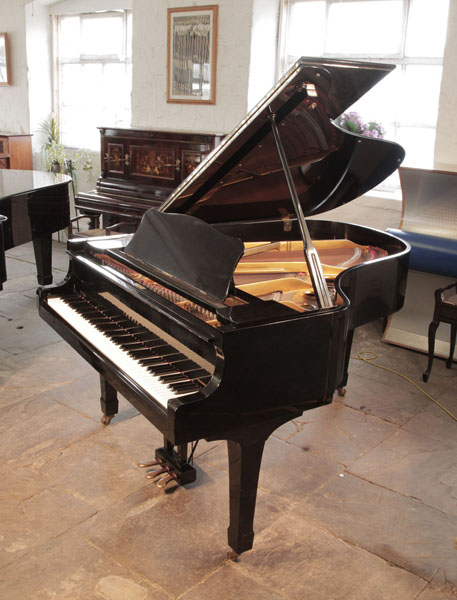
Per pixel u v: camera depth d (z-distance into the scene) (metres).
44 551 2.25
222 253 2.26
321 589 2.13
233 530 2.22
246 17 5.04
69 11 6.75
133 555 2.25
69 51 6.98
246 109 5.26
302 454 3.01
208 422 1.92
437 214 4.27
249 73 5.16
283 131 2.69
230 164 2.78
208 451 2.98
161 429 1.95
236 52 5.18
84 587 2.08
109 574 2.15
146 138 5.10
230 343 1.89
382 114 5.09
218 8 5.18
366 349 4.41
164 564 2.21
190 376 2.14
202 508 2.54
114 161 5.38
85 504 2.53
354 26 5.03
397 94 4.98
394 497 2.69
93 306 2.86
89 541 2.31
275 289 2.69
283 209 3.40
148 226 2.69
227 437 2.01
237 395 1.95
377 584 2.17
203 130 5.57
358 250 3.46
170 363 2.25
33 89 7.06
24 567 2.16
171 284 2.31
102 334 2.54
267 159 2.86
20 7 6.77
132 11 5.88
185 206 3.07
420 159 5.01
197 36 5.35
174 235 2.52
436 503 2.66
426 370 3.89
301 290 2.67
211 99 5.41
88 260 2.82
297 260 3.24
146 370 2.21
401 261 2.93
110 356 2.32
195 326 2.05
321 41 5.21
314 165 3.08
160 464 2.76
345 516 2.54
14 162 6.91
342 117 4.69
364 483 2.79
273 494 2.67
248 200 3.22
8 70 7.07
